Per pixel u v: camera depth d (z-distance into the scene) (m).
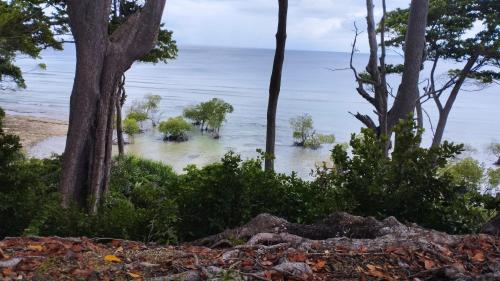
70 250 3.35
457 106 88.00
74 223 4.68
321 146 41.97
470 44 19.12
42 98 75.00
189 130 45.06
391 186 5.21
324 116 66.19
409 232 3.97
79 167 9.43
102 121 9.63
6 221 5.17
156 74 173.38
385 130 12.61
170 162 32.34
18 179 5.57
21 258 3.08
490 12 19.28
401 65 18.94
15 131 39.78
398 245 3.59
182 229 4.95
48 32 18.66
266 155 6.21
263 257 3.34
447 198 5.09
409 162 5.11
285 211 5.31
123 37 9.88
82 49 9.43
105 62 9.63
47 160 13.95
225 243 4.08
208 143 41.38
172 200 4.74
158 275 3.02
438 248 3.59
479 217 5.10
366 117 12.84
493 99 110.62
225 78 159.75
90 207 7.07
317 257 3.35
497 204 5.19
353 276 3.11
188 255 3.36
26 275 2.88
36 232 4.47
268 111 10.84
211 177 5.07
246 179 5.21
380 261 3.35
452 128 57.75
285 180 5.73
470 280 2.96
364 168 5.35
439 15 19.08
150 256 3.35
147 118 51.03
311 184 5.71
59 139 38.22
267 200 5.34
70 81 119.81
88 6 9.31
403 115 12.41
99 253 3.38
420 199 5.09
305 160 35.38
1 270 2.89
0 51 17.75
